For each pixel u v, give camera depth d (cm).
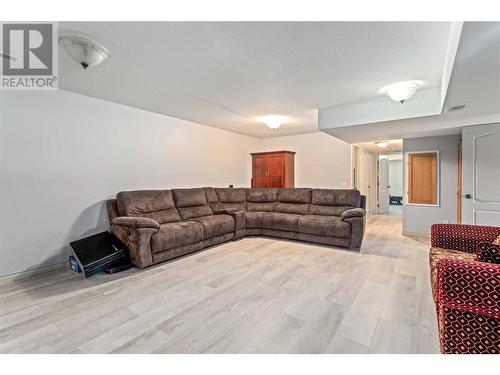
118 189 388
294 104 388
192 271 302
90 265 285
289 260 342
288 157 602
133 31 198
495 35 150
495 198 355
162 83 305
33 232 301
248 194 564
